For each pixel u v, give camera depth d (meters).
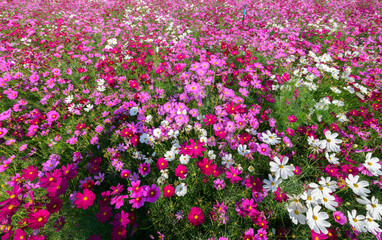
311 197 1.84
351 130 2.80
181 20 7.78
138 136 2.90
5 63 4.51
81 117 3.52
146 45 5.18
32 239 1.69
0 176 2.54
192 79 3.78
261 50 4.73
